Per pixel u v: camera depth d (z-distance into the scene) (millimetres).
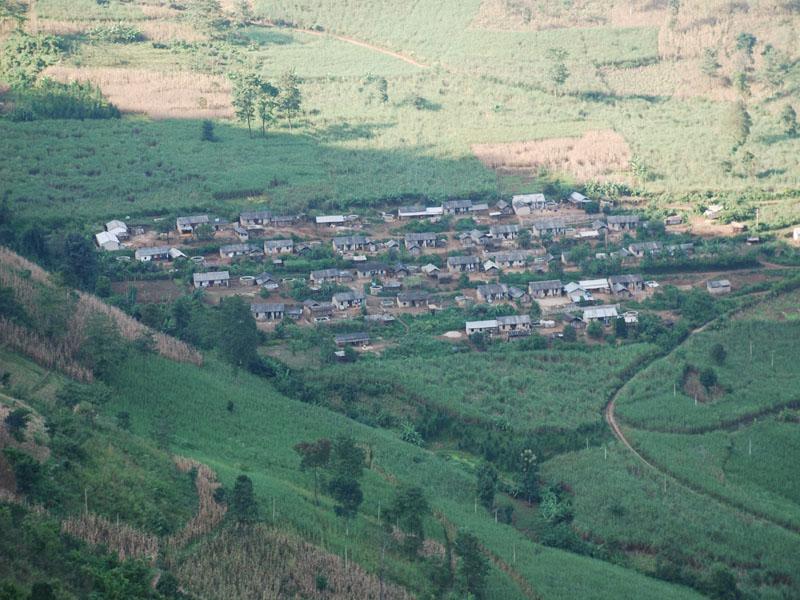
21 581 197625
